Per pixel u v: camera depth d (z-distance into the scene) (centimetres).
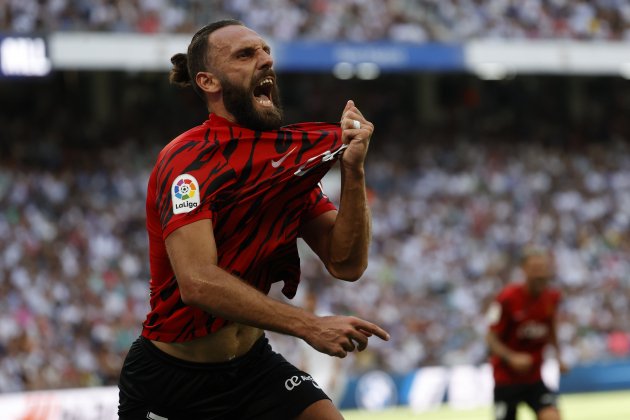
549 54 8975
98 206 7162
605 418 5391
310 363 4341
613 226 8675
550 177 9019
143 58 7519
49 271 6381
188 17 7775
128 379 1460
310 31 8219
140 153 8006
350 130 1326
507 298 3192
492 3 9006
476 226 8150
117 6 7538
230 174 1293
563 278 7819
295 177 1323
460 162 8938
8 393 5378
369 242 1409
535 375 3241
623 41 9338
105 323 6122
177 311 1377
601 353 7144
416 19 8631
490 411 5878
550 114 10106
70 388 5609
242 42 1331
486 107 9950
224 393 1442
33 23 7256
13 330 5684
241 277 1344
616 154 9631
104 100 8494
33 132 7956
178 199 1264
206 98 1362
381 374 6000
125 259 6750
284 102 9356
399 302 7106
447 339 6956
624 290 7975
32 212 6831
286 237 1361
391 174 8569
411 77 9775
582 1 9381
